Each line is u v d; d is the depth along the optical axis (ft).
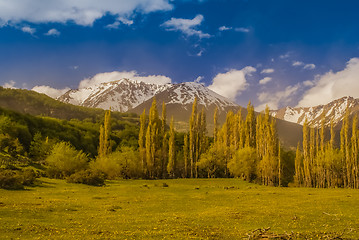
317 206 104.68
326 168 283.59
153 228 63.00
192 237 53.83
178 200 123.95
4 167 169.37
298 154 298.76
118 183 215.92
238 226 68.44
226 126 341.00
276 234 55.93
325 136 307.58
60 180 192.34
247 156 276.41
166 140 339.36
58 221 67.97
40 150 279.28
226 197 139.54
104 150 302.86
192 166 348.38
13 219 66.18
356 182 262.47
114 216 78.79
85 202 106.32
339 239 52.90
